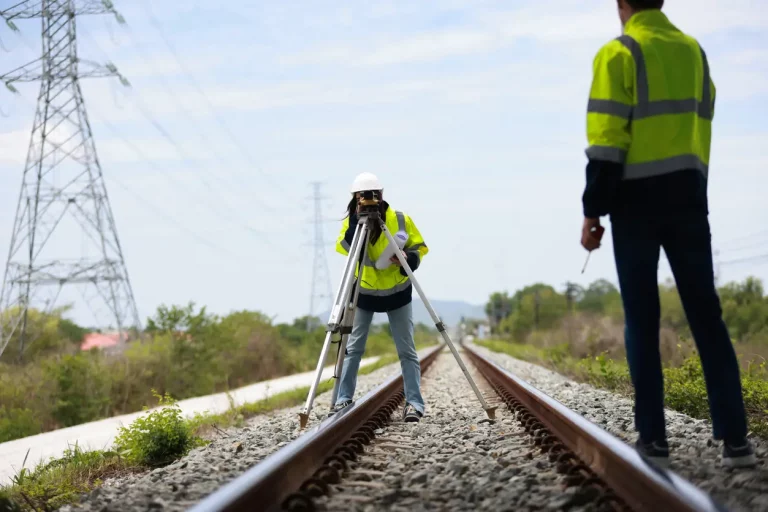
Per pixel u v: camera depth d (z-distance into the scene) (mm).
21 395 27875
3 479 13367
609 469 7449
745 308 88438
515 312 178875
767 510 6016
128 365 34750
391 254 12336
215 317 43938
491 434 11289
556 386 21578
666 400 14602
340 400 12875
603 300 157750
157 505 7215
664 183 7258
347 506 6758
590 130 7301
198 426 18469
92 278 53938
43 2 55250
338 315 11688
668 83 7297
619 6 7863
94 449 15648
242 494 6062
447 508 6707
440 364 43750
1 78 54125
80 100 55656
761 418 12320
